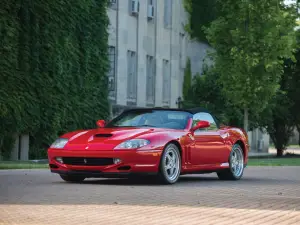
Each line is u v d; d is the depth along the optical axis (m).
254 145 53.16
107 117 30.89
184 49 42.44
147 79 38.03
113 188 11.23
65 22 27.55
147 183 12.62
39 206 8.45
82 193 10.26
